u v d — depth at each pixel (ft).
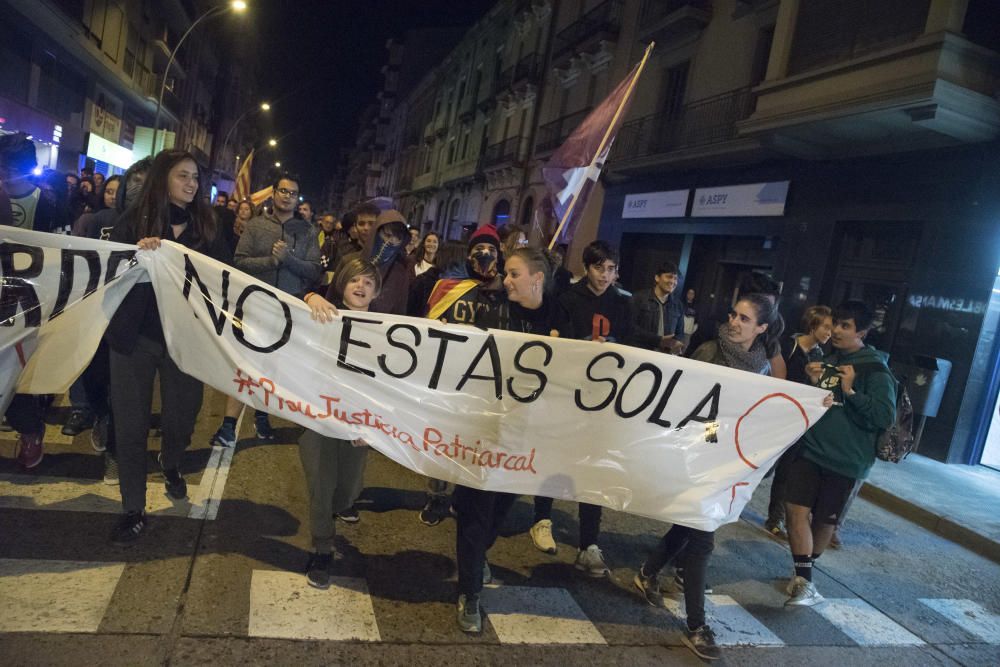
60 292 10.52
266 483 14.96
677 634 11.71
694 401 11.60
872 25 31.14
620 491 11.51
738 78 44.75
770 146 36.37
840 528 19.44
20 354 10.44
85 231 16.16
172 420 12.30
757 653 11.57
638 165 51.06
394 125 194.80
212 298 11.06
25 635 8.52
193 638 9.14
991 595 16.19
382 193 201.57
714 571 14.88
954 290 29.01
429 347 11.30
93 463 14.17
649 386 11.55
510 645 10.46
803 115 32.94
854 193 34.78
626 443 11.56
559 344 11.48
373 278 11.59
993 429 28.63
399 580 11.86
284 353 11.09
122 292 10.84
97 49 78.69
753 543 16.99
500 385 11.43
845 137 33.78
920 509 21.45
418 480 17.26
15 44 63.05
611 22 62.13
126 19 89.40
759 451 11.65
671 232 49.80
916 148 31.63
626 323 14.32
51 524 11.43
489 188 96.32
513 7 95.96
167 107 118.73
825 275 36.17
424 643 10.08
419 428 11.29
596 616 11.86
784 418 11.67
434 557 12.97
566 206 19.13
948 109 27.63
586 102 67.51
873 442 13.76
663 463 11.54
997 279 27.86
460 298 12.33
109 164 94.89
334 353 11.16
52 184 25.91
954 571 17.44
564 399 11.50
